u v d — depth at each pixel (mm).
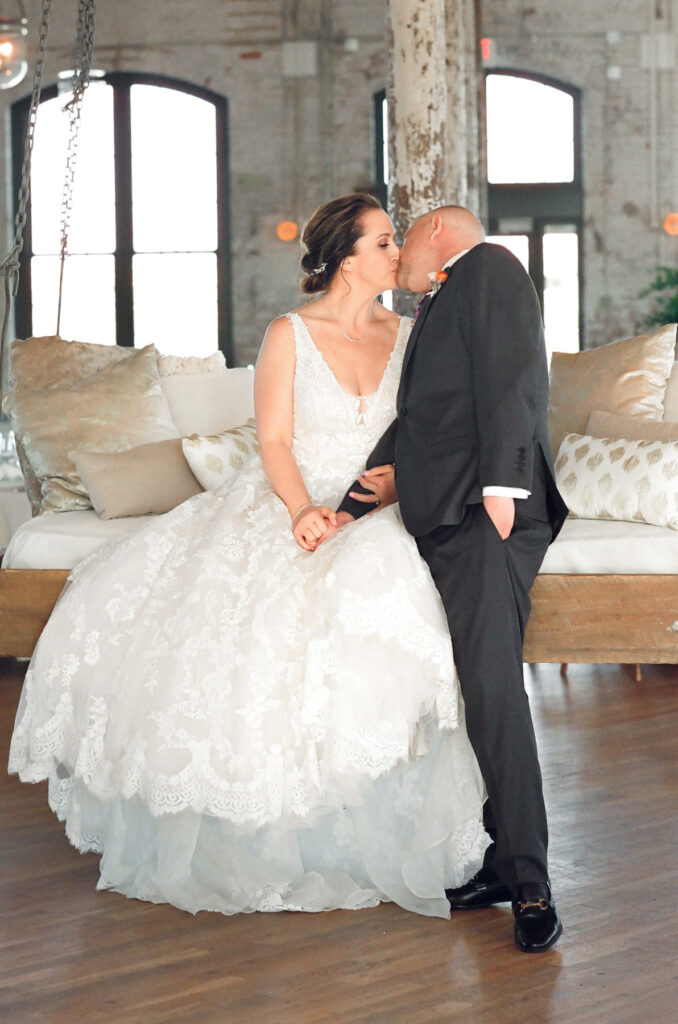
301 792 2568
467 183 8906
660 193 13203
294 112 13234
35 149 13375
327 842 2703
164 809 2594
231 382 4887
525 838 2482
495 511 2621
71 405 4598
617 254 13289
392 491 3008
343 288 3090
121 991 2217
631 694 4582
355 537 2770
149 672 2748
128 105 13312
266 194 13312
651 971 2246
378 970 2297
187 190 13383
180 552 2967
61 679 2895
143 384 4691
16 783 3564
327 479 3084
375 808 2650
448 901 2607
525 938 2373
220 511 3033
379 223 3045
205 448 4262
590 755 3736
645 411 4641
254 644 2654
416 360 2867
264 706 2609
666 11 13062
